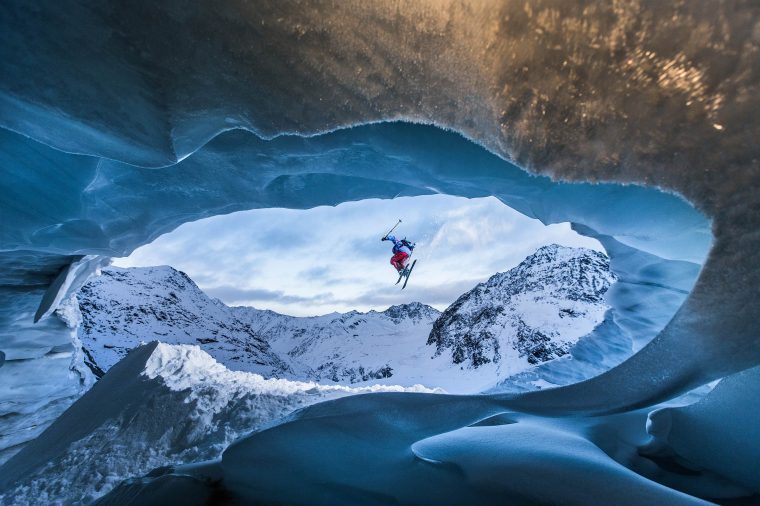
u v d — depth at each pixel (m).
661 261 5.32
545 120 1.92
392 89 2.27
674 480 2.96
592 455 2.71
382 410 2.95
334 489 3.21
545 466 2.58
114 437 4.71
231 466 3.22
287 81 2.46
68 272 6.62
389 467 3.11
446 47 2.04
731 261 1.73
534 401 2.44
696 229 3.27
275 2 2.23
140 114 2.92
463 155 3.87
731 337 1.83
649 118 1.74
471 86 2.06
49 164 4.38
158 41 2.52
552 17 1.80
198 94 2.71
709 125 1.66
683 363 2.00
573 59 1.81
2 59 2.81
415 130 3.77
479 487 2.66
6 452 8.23
